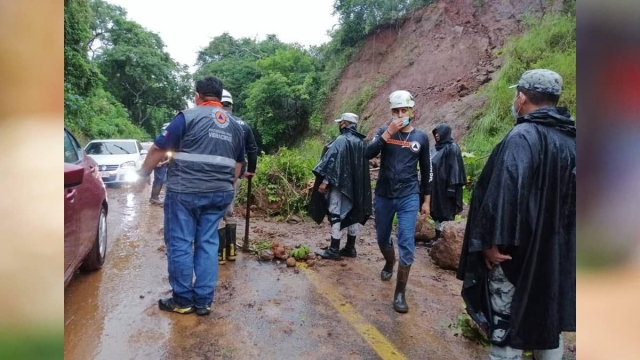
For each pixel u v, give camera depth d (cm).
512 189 161
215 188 322
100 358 260
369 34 2141
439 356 281
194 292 331
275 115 2359
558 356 189
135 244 525
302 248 487
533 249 161
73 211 312
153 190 823
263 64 2473
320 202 502
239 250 515
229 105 447
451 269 470
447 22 1744
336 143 475
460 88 1391
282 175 751
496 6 1560
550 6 1316
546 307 161
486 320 187
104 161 1087
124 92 3253
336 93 2233
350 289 400
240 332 302
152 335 291
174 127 309
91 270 414
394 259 422
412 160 352
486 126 1113
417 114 1520
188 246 323
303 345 288
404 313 349
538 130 164
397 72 1852
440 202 557
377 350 286
